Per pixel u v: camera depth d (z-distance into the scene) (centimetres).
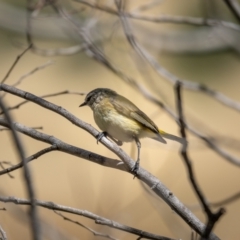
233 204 1459
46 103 666
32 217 405
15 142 421
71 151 647
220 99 957
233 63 2092
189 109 1989
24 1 1955
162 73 952
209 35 1405
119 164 645
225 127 1942
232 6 859
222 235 1201
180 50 1605
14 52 2059
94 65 2036
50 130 1825
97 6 973
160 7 1964
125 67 1172
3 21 1669
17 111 1880
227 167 1752
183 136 523
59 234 713
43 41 1886
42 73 2064
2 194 747
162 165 1402
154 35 1409
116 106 801
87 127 657
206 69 2097
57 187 1583
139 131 801
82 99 1984
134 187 1446
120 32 1322
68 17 1023
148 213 1305
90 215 606
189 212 620
